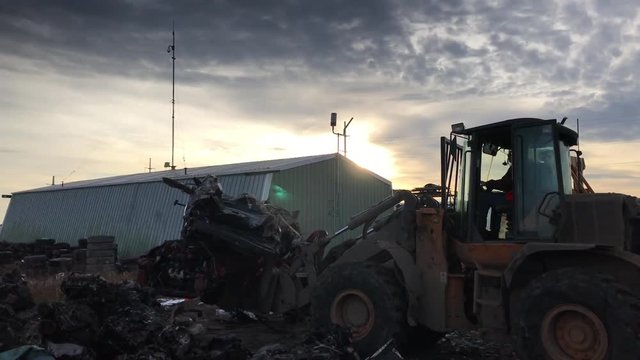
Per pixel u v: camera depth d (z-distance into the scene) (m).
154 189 23.27
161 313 8.46
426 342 7.77
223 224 8.70
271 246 8.54
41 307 6.15
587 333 5.39
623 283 5.70
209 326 9.43
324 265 8.64
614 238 5.83
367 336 6.86
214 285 8.68
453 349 7.85
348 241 8.66
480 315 6.44
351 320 7.10
